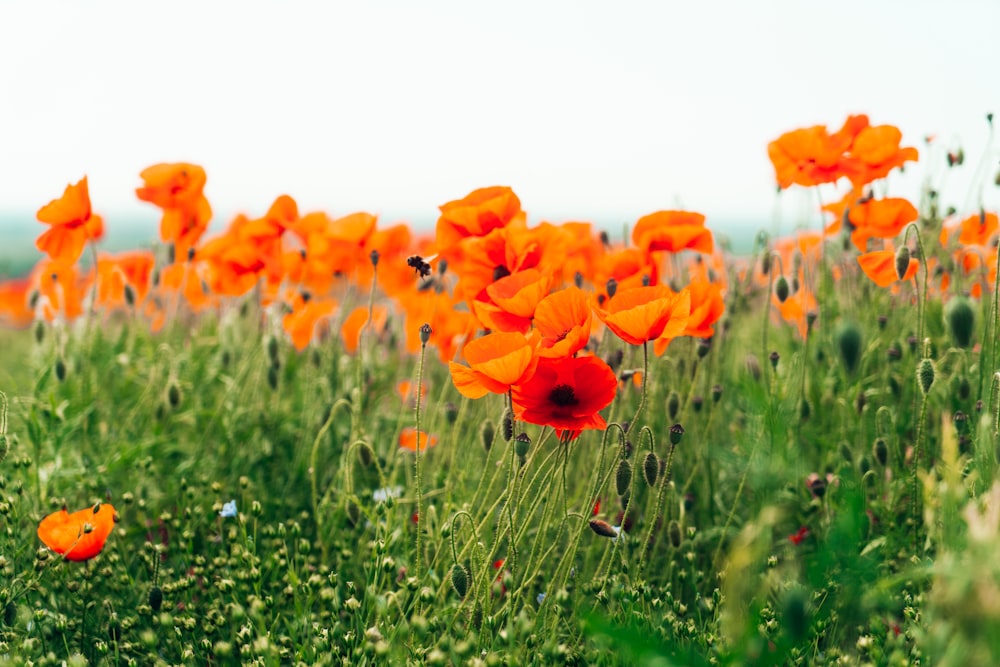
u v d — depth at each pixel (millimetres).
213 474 1169
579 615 883
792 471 867
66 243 1163
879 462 978
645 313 842
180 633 891
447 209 1014
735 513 1072
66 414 1195
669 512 1041
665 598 909
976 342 1125
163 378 1321
